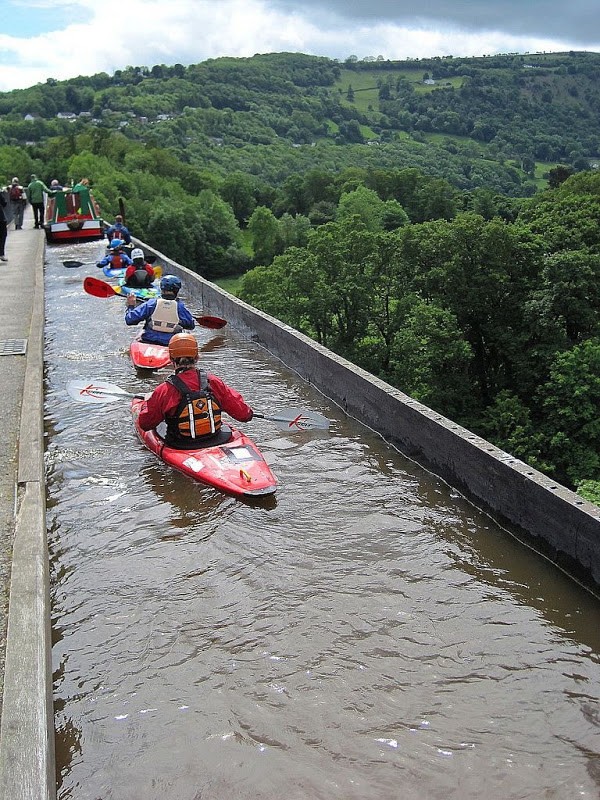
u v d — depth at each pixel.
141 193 102.62
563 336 37.00
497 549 5.88
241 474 6.83
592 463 32.62
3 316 14.28
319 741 3.96
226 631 4.91
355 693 4.32
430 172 195.00
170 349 7.45
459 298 39.22
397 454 7.81
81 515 6.55
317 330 47.34
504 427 35.19
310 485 7.08
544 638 4.79
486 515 6.42
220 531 6.22
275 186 170.50
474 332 40.06
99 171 91.75
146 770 3.79
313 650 4.71
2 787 3.25
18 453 7.35
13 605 4.61
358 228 48.03
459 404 38.12
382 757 3.84
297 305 46.12
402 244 43.00
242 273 108.12
